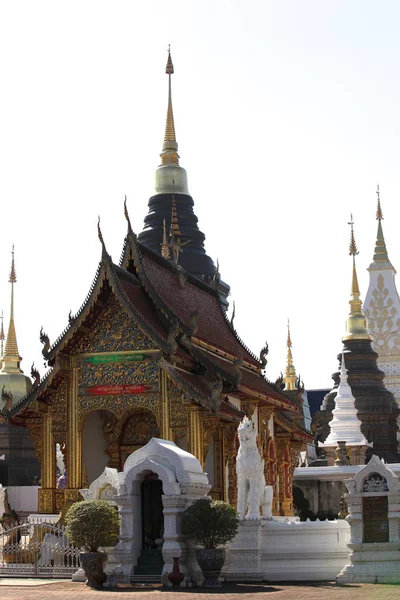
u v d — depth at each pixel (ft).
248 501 118.83
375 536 111.04
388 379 347.15
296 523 116.67
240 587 107.55
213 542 108.37
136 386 139.54
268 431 167.73
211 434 137.49
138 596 97.71
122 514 113.80
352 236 308.19
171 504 109.60
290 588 104.99
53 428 143.13
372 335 351.46
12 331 259.19
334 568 114.73
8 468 232.32
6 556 130.00
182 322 144.77
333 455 247.91
